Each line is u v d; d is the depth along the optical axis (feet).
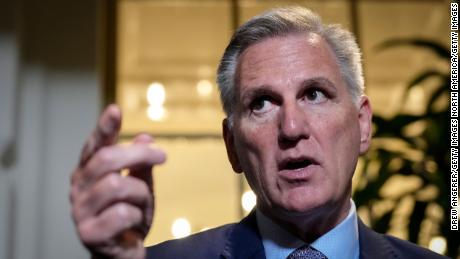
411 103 7.41
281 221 3.13
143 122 7.28
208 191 7.07
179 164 7.15
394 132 5.38
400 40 5.66
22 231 6.35
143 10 7.54
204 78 7.48
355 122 3.09
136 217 1.89
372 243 3.25
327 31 3.15
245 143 3.05
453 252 5.15
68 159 6.54
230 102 3.26
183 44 7.52
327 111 2.96
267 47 3.06
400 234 5.52
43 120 6.56
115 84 7.20
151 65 7.44
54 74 6.67
